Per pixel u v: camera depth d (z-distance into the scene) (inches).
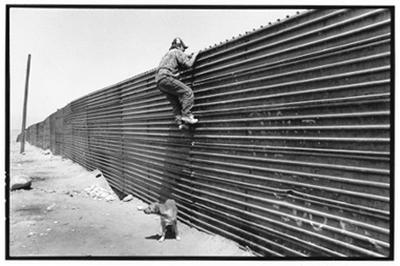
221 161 187.2
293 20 142.2
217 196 189.0
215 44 189.6
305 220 136.6
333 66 126.3
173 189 240.1
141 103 297.6
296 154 141.5
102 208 292.2
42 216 264.8
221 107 185.5
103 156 413.7
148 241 200.2
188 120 203.3
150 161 278.4
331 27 127.0
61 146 742.5
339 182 125.1
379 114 113.0
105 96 403.9
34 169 584.4
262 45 158.2
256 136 161.2
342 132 124.0
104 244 198.8
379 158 113.3
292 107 142.6
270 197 154.4
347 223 122.3
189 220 217.9
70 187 397.7
